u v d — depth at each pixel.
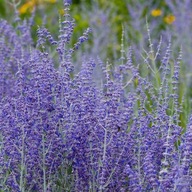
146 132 6.99
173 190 5.73
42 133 6.62
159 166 6.82
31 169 6.75
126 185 6.87
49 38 7.36
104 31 14.05
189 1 13.80
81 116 6.74
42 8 15.33
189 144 5.97
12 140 6.73
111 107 6.59
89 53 13.23
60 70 7.48
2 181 6.65
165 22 15.64
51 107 6.76
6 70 9.42
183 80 11.20
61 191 6.87
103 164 6.43
